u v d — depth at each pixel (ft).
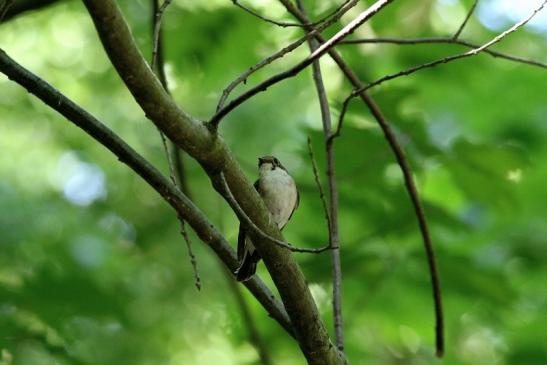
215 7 39.96
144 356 45.70
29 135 61.16
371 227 34.60
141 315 50.55
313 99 60.03
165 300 52.54
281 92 60.49
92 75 57.11
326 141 24.11
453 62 41.60
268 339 37.81
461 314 35.50
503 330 43.47
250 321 31.12
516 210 35.12
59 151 61.26
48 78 57.16
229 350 50.62
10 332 30.27
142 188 59.00
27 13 31.14
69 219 57.72
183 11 39.81
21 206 57.00
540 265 44.98
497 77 49.83
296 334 21.12
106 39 15.71
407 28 41.24
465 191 35.17
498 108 50.70
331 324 34.30
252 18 39.86
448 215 34.24
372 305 35.09
